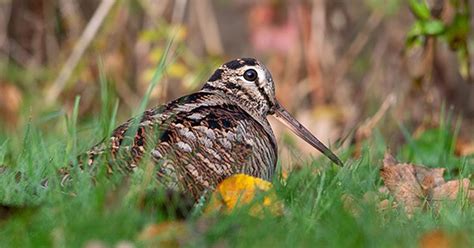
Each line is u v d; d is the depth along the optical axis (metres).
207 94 9.77
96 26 18.03
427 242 7.66
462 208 8.98
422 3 14.27
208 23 19.22
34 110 17.23
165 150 8.50
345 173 9.87
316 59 18.86
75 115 10.88
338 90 18.88
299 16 18.84
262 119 10.12
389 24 18.17
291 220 8.17
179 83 18.03
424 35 14.41
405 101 16.50
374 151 12.16
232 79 10.24
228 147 8.82
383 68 18.27
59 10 19.09
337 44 19.22
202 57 19.31
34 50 19.09
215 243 7.61
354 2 19.38
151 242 7.52
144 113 9.07
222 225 7.76
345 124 18.30
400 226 8.27
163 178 8.35
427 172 9.99
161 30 17.00
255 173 9.12
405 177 9.88
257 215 8.16
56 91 18.03
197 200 8.49
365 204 8.59
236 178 8.55
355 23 19.38
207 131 8.77
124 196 8.10
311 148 16.95
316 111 18.34
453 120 17.08
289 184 9.65
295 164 10.95
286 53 18.98
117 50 18.44
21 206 7.95
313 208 8.51
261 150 9.21
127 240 7.59
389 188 9.77
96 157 8.59
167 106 9.21
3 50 18.77
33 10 19.06
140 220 7.92
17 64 19.06
